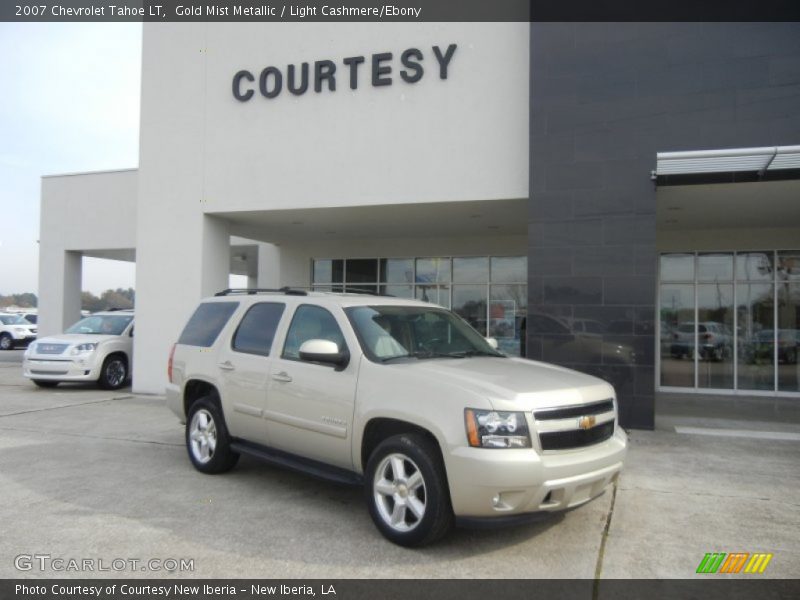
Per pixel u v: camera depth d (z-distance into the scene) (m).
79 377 12.81
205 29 12.14
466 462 4.15
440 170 10.57
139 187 12.50
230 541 4.66
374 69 10.91
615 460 4.70
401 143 10.79
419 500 4.49
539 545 4.64
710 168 8.56
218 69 12.04
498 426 4.17
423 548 4.54
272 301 6.34
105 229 19.52
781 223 12.60
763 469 6.87
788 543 4.76
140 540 4.68
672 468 6.90
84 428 9.00
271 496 5.79
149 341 12.42
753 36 8.78
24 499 5.64
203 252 12.14
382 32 10.93
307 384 5.40
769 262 13.27
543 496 4.20
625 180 9.17
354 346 5.18
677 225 12.96
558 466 4.22
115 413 10.27
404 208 11.30
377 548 4.54
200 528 4.93
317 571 4.16
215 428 6.45
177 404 7.09
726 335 13.48
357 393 4.96
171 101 12.34
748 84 8.77
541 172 9.52
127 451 7.58
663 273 13.88
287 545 4.59
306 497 5.77
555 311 9.38
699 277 13.66
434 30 10.65
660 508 5.54
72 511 5.32
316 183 11.31
